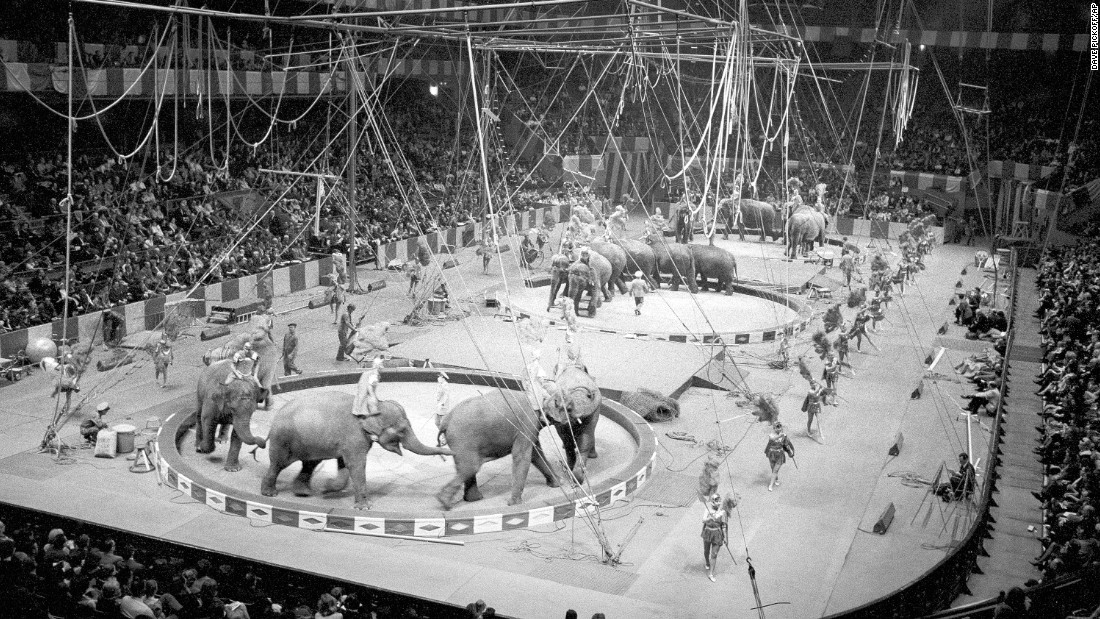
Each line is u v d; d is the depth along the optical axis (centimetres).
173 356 3469
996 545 2273
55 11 4669
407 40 4856
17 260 3781
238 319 3938
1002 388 3222
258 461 2533
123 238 4034
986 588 2078
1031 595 1478
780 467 2684
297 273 4522
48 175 4300
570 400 2436
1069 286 4491
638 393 3078
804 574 2127
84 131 4875
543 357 3416
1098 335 3534
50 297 3550
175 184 4784
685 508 2434
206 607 1526
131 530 2127
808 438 2950
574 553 2183
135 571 1688
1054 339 3841
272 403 2909
